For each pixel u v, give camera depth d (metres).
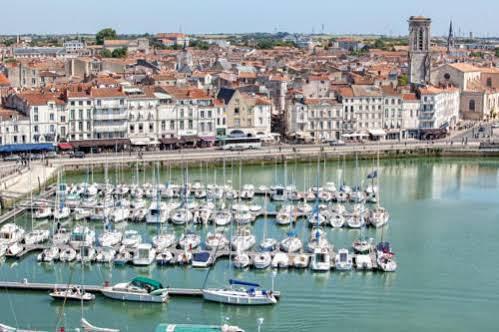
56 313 155.62
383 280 175.75
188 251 187.62
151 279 167.12
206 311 157.62
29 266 182.38
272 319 153.75
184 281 173.00
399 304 162.12
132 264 183.50
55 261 184.12
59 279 173.62
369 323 152.62
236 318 154.25
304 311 157.62
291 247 192.00
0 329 140.12
